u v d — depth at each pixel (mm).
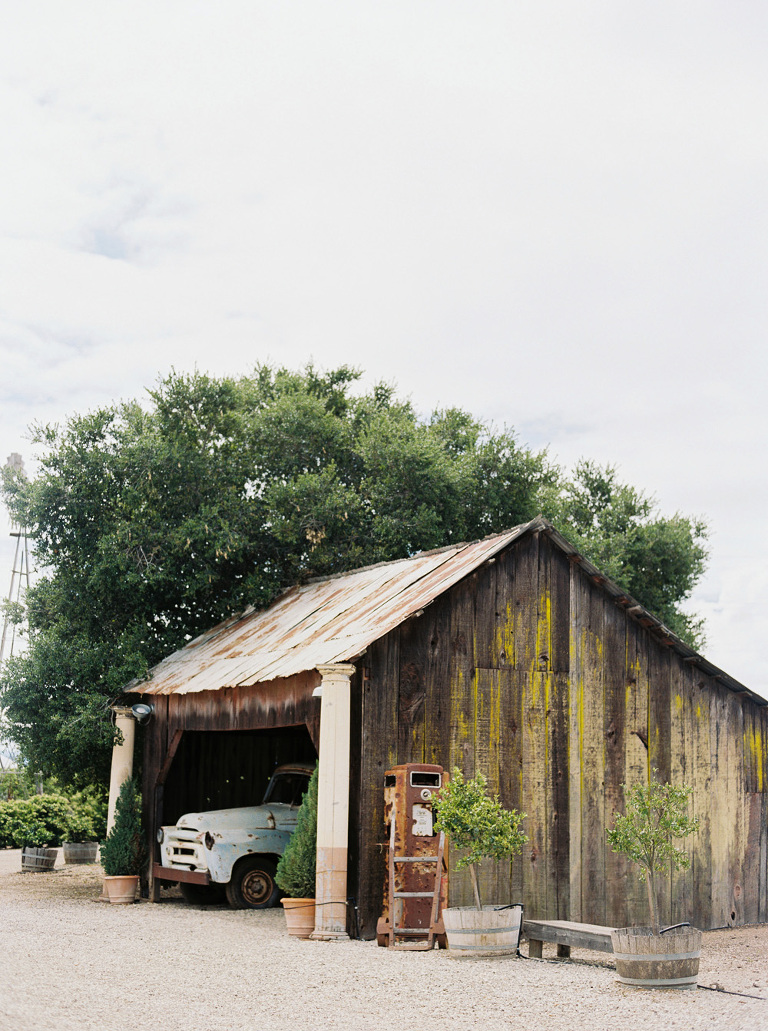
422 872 10898
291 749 18297
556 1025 6742
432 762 12094
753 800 14609
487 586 12953
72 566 19766
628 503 26828
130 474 19672
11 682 18094
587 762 13195
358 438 22484
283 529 19891
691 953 8250
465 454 23516
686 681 14250
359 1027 6680
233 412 20750
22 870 22609
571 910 12656
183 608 20359
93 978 8320
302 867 11430
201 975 8586
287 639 14555
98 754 18609
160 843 15992
